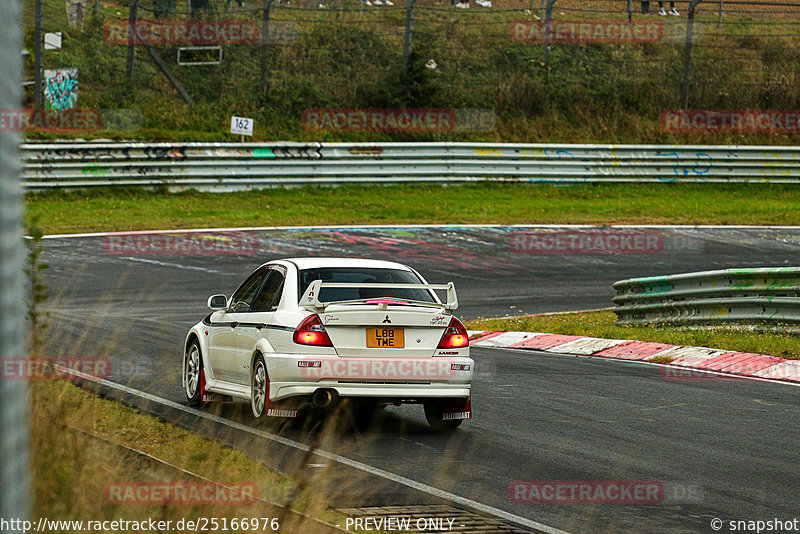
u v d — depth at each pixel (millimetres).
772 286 36312
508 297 50375
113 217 69562
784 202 88188
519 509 15820
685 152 92375
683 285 40875
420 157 87500
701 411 24891
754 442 21344
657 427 22906
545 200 84812
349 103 96188
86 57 93312
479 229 70500
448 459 19406
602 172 91125
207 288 48844
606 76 108188
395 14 114812
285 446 20188
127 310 42438
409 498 16297
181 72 96312
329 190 84500
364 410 25391
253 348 22734
